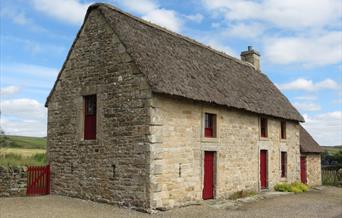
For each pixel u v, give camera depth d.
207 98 14.03
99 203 13.40
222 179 15.58
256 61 23.66
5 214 11.23
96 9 14.49
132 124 12.81
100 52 14.14
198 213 12.34
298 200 17.14
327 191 22.48
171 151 13.05
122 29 13.76
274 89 22.58
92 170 13.95
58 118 15.53
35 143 44.38
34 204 13.03
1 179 14.78
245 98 17.16
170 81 12.93
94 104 14.50
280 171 20.59
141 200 12.29
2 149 29.42
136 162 12.57
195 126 14.23
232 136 16.36
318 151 26.14
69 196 14.71
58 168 15.31
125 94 13.11
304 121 22.52
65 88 15.38
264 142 18.98
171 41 15.97
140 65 12.72
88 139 14.49
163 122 12.80
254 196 17.08
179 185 13.30
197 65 15.89
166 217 11.48
